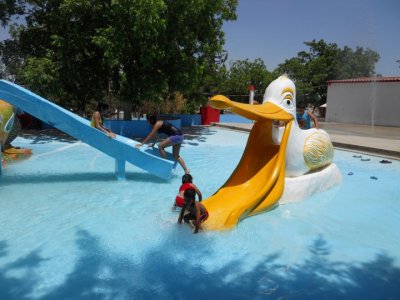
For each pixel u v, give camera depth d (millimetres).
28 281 4082
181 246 5031
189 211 5504
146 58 14945
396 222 6238
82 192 7660
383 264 4664
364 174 10203
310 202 7227
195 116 24969
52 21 15891
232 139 17281
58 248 4938
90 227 5691
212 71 20047
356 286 4113
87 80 17312
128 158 8484
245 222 5984
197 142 16078
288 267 4527
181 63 16422
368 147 13867
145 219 6047
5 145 11289
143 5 13648
